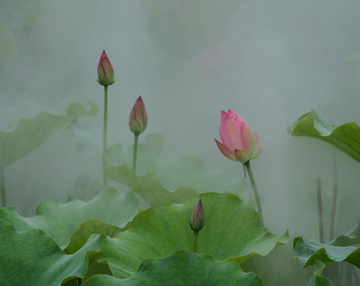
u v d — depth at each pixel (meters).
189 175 4.66
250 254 4.02
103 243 4.04
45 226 4.30
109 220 4.33
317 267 3.92
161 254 4.07
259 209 4.23
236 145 4.23
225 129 4.24
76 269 3.97
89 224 4.16
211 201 4.14
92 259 4.06
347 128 4.12
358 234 4.22
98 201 4.39
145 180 4.42
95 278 3.89
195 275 3.90
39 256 4.05
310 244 4.08
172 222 4.11
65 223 4.33
